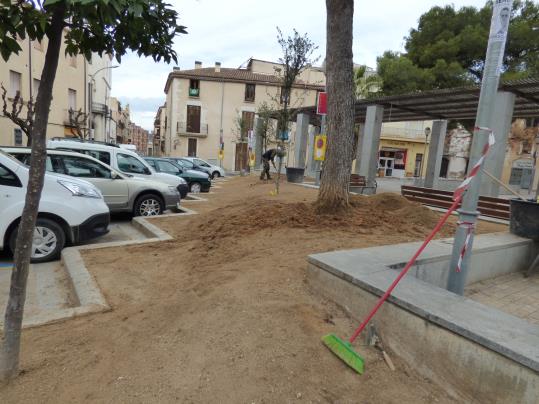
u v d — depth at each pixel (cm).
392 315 276
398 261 370
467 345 227
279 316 303
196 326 295
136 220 775
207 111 4138
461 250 336
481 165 324
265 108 2466
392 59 2411
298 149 2128
